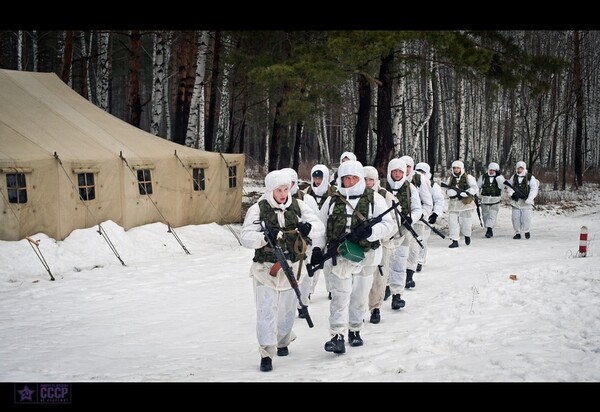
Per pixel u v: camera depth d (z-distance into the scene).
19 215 12.09
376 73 20.48
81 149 13.78
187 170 16.16
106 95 22.75
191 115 20.28
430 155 35.72
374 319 7.82
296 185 8.79
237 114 36.66
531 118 38.59
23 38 33.16
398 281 8.52
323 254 6.33
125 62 40.31
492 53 16.53
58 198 12.74
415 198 8.64
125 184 14.41
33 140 13.06
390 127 18.25
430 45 16.75
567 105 32.34
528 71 17.55
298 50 16.80
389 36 14.67
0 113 13.71
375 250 6.59
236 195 18.23
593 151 43.22
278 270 5.90
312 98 20.08
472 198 15.03
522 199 16.81
